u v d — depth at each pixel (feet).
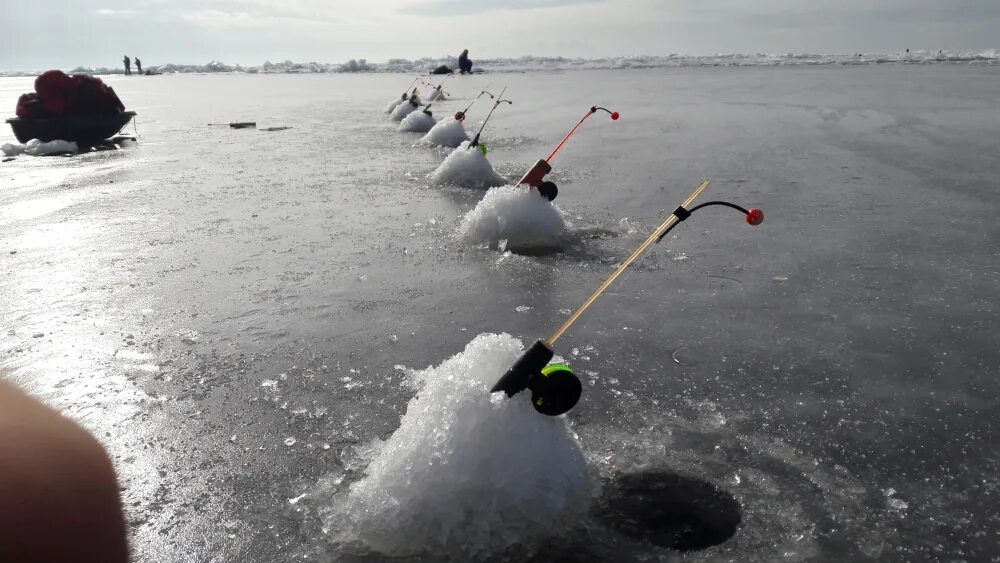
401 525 5.87
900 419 7.93
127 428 7.97
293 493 6.73
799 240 14.97
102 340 10.45
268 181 23.45
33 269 13.97
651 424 7.83
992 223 15.93
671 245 14.79
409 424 6.39
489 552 5.77
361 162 27.40
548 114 45.37
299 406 8.42
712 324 10.69
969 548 5.89
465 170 22.31
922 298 11.57
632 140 31.35
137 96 77.92
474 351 6.89
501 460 5.94
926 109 39.78
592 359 9.55
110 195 21.40
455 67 162.40
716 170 23.32
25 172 26.37
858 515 6.28
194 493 6.76
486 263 13.82
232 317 11.31
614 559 5.69
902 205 17.81
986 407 8.15
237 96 75.00
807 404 8.28
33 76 209.67
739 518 6.24
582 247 14.80
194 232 16.71
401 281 12.88
